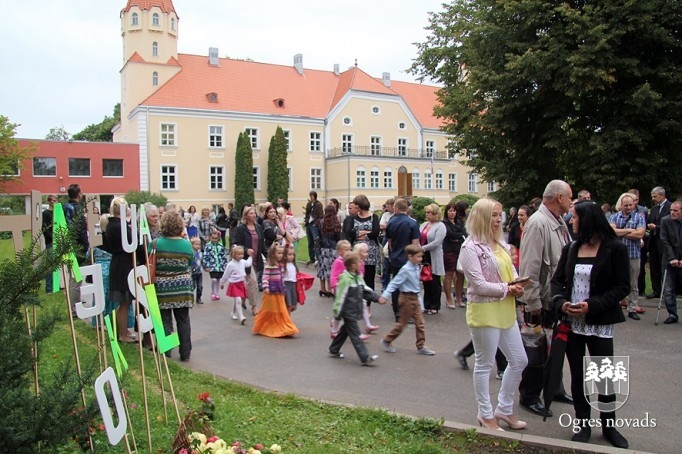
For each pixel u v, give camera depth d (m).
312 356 7.87
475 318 4.98
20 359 3.04
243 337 9.09
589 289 4.76
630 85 17.28
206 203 48.72
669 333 8.77
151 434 4.57
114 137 57.53
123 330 8.09
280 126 52.31
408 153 59.44
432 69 26.70
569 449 4.54
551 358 5.00
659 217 11.45
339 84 58.44
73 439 3.59
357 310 7.47
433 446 4.57
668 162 17.38
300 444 4.62
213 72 52.34
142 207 4.80
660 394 6.07
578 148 18.97
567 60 16.08
